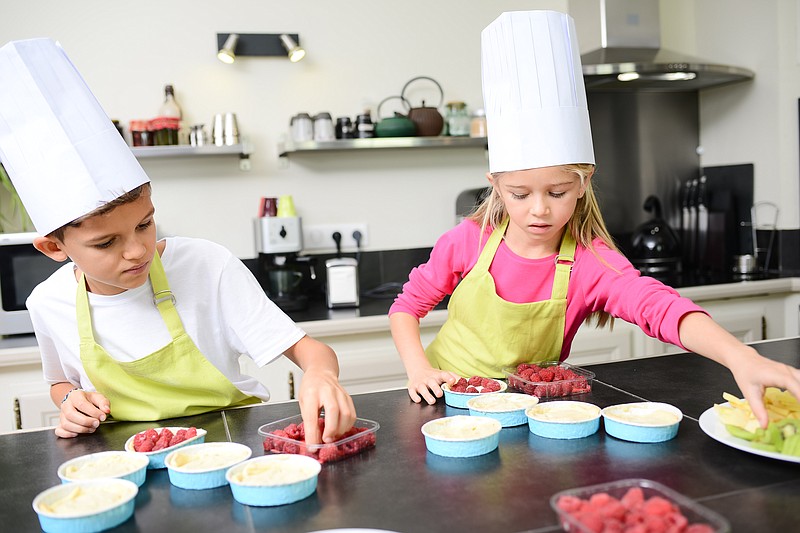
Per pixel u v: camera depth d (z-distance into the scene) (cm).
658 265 308
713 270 309
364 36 284
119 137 108
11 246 224
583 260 138
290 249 255
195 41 269
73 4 258
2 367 212
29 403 214
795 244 290
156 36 265
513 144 122
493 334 146
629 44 297
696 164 329
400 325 150
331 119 266
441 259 153
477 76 296
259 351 133
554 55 122
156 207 270
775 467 83
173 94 262
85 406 109
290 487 78
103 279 107
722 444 92
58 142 104
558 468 86
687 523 63
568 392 116
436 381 123
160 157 269
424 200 296
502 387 117
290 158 281
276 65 277
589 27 297
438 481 83
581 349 256
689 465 85
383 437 101
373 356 238
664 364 136
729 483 79
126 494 79
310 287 286
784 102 288
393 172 292
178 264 132
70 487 81
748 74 287
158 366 123
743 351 95
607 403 111
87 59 260
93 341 122
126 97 264
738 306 276
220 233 276
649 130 324
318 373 104
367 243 290
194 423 113
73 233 103
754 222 306
